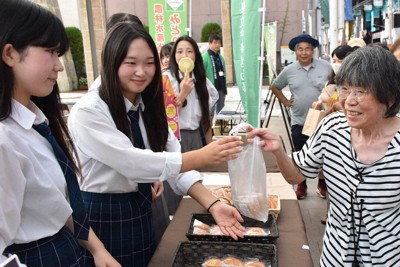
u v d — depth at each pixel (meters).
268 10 15.80
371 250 1.21
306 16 15.62
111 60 1.38
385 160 1.15
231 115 5.62
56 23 0.97
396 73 1.07
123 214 1.52
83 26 10.88
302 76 3.90
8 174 0.88
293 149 4.07
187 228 1.69
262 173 1.46
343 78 1.13
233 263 1.35
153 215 1.84
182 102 2.85
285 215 1.80
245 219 1.63
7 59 0.92
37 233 1.02
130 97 1.52
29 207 0.99
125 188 1.51
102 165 1.47
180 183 1.64
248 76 3.02
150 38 1.43
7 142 0.88
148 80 1.44
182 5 4.87
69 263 1.09
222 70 6.70
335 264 1.31
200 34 16.47
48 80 0.98
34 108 1.07
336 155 1.27
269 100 6.17
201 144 3.10
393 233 1.19
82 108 1.38
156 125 1.60
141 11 16.42
